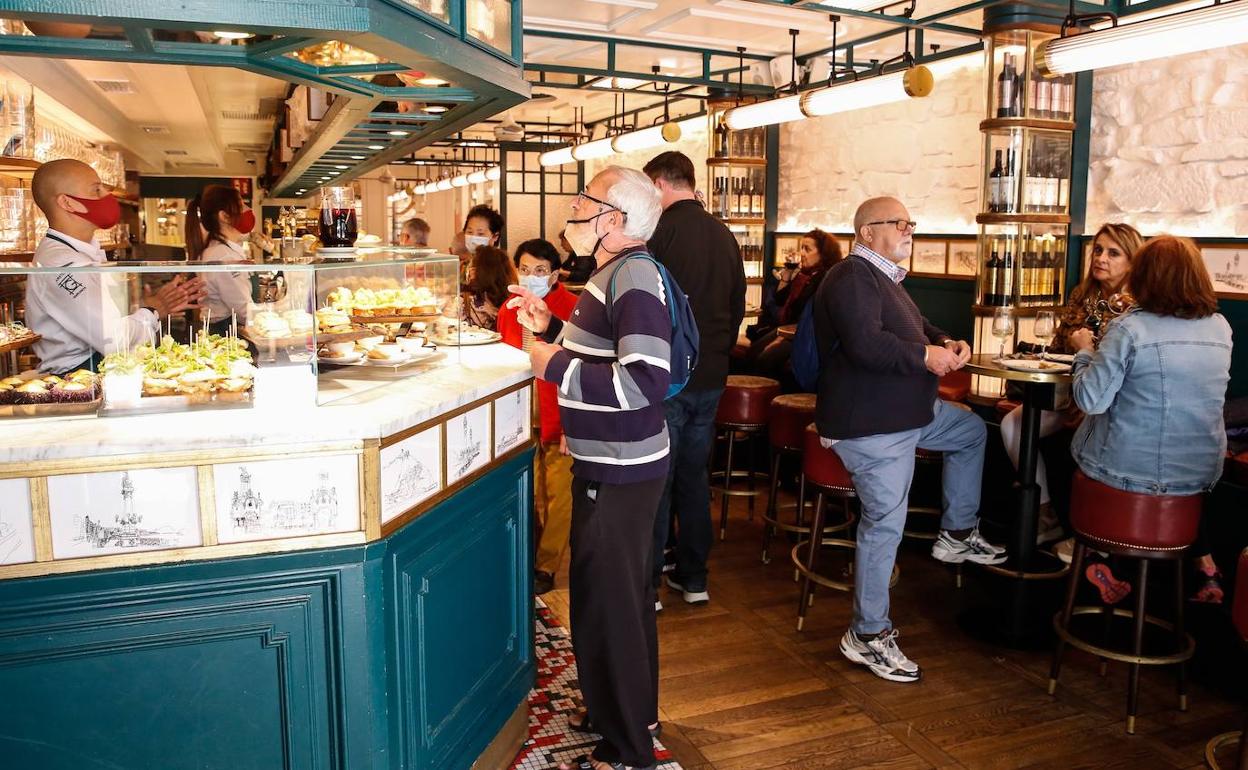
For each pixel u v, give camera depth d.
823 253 5.70
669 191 3.43
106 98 5.95
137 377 1.88
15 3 1.63
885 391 2.93
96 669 1.78
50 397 1.85
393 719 1.98
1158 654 3.23
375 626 1.90
